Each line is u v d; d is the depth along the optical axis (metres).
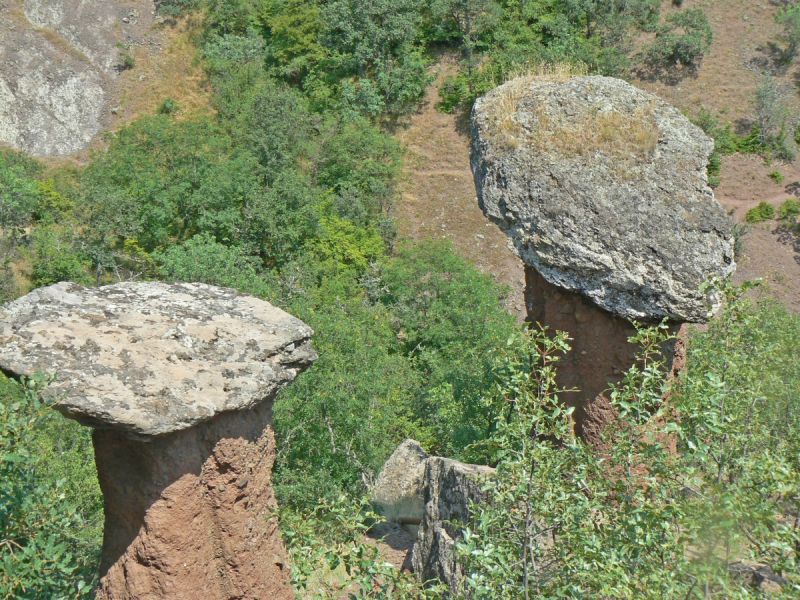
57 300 10.14
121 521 9.97
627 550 7.49
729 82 51.97
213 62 55.22
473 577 7.79
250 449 10.38
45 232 41.25
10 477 8.89
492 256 45.44
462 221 47.22
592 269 12.15
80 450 21.02
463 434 21.61
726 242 12.22
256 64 55.97
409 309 37.12
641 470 10.23
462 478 13.35
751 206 46.09
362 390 22.36
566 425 8.42
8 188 43.16
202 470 9.94
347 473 22.14
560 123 13.38
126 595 9.93
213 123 50.62
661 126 13.33
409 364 30.81
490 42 54.78
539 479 8.19
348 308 32.69
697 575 6.72
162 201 41.59
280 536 11.20
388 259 43.97
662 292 11.84
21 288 39.66
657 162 12.84
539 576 8.60
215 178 41.69
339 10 54.88
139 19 58.53
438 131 52.06
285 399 21.88
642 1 55.66
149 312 10.32
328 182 48.00
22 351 9.06
